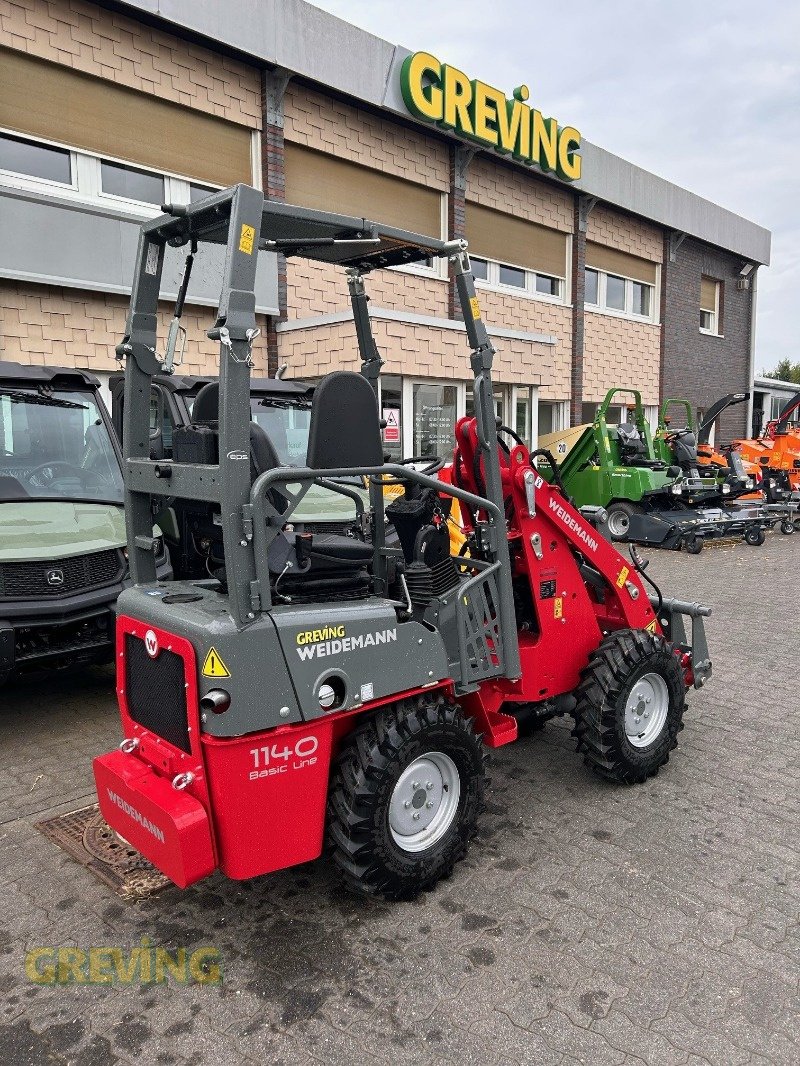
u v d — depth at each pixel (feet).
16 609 14.93
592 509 14.20
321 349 31.45
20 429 18.51
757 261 68.39
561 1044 7.74
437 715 10.04
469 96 39.42
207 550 11.19
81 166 28.32
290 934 9.52
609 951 9.13
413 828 10.18
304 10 32.94
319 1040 7.84
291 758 8.89
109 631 16.35
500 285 45.70
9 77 26.21
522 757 14.69
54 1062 7.63
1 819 12.37
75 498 17.78
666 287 59.21
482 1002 8.32
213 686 8.36
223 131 32.12
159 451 12.06
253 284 8.23
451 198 41.34
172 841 8.37
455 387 35.42
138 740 9.86
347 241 9.76
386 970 8.84
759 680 18.97
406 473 9.96
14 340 26.58
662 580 31.24
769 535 45.14
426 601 10.61
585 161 48.78
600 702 12.62
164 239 10.03
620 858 11.15
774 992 8.44
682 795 13.11
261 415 22.48
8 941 9.49
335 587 10.26
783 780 13.67
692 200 59.31
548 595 12.98
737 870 10.83
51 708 17.28
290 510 8.96
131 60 28.84
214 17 30.12
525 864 11.02
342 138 35.99
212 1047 7.79
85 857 11.23
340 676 9.21
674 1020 8.04
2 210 25.17
